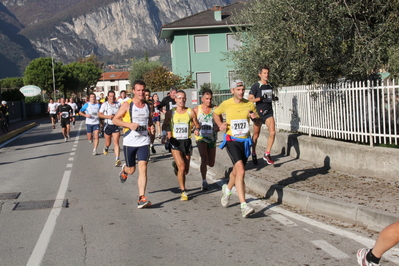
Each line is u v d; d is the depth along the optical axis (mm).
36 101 62625
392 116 7945
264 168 9656
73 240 5750
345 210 6203
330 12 8141
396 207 5949
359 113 8688
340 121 9344
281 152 11641
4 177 11094
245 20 13922
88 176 10766
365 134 8477
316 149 9719
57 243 5641
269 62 10906
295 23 8445
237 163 6727
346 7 8250
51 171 11766
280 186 7715
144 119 7406
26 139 23281
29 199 8344
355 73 9328
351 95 8914
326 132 9930
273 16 9141
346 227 5930
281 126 12578
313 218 6449
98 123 14875
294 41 8867
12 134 26109
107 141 13992
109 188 9211
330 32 8492
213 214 6906
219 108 7055
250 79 14523
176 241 5594
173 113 7973
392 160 7680
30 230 6270
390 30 8445
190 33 38281
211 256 5008
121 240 5695
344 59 9539
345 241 5340
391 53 9039
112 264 4848
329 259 4770
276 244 5336
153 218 6762
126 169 7871
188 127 7961
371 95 8258
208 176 10297
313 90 10406
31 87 63188
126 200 8062
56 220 6766
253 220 6465
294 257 4871
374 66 9141
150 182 9750
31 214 7191
